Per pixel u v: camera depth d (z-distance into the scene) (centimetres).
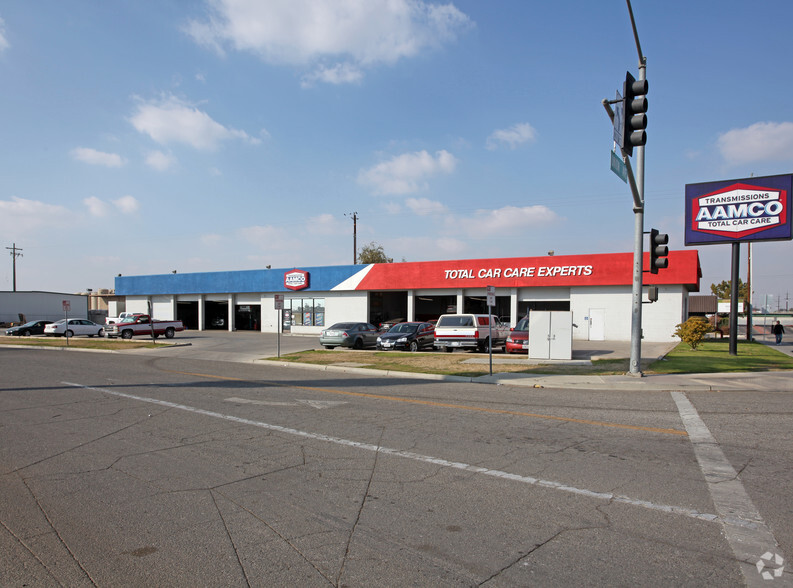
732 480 579
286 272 4400
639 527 454
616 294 3231
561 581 362
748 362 1822
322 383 1411
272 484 569
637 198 1391
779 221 2084
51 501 520
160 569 381
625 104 1173
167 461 655
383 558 397
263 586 357
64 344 3077
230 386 1336
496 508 498
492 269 3547
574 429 835
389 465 639
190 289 4922
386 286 3959
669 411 992
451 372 1598
